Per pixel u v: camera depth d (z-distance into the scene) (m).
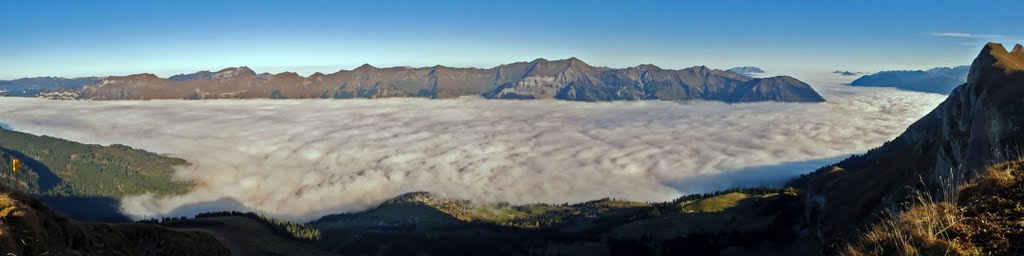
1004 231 12.16
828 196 83.56
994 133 48.34
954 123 65.25
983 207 13.29
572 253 138.50
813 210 89.00
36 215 29.17
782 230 104.00
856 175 83.38
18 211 27.41
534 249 147.50
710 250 111.25
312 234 142.62
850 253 13.80
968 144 53.75
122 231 47.06
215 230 114.38
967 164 51.31
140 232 49.41
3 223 25.78
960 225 12.76
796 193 147.25
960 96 69.19
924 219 13.32
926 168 60.72
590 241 148.62
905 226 13.26
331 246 135.00
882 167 77.50
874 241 13.48
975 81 62.19
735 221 137.88
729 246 109.00
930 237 12.41
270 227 130.88
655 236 139.88
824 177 96.44
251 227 124.56
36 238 27.23
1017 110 46.69
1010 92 49.72
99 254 36.28
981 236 12.28
